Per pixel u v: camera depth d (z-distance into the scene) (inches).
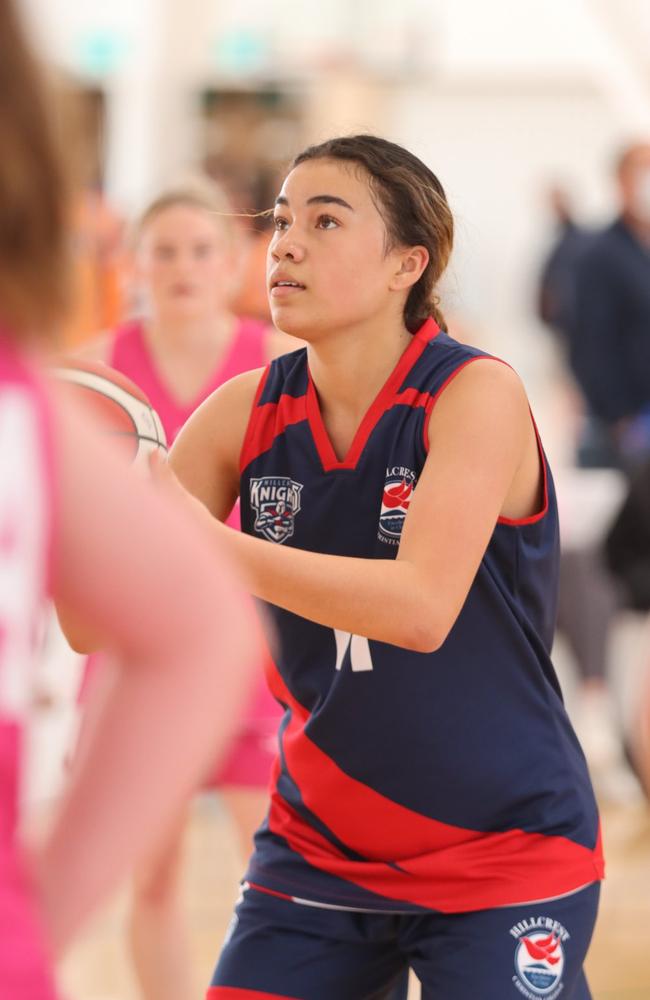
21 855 111.0
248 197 801.6
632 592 590.2
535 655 244.4
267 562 215.0
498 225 1753.2
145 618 110.4
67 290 110.0
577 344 761.0
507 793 239.8
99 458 111.1
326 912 246.4
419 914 241.1
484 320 1752.0
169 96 1090.7
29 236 106.3
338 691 239.3
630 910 475.5
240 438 251.6
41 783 320.2
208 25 1112.8
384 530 240.1
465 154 1749.5
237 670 112.2
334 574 216.7
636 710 214.8
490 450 228.4
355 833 245.0
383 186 235.0
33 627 109.3
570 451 812.0
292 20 1322.6
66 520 109.2
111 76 1087.6
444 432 231.1
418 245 238.1
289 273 235.0
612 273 750.5
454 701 238.4
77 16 1099.3
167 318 377.1
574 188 1745.8
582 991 252.5
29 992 105.7
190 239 374.3
